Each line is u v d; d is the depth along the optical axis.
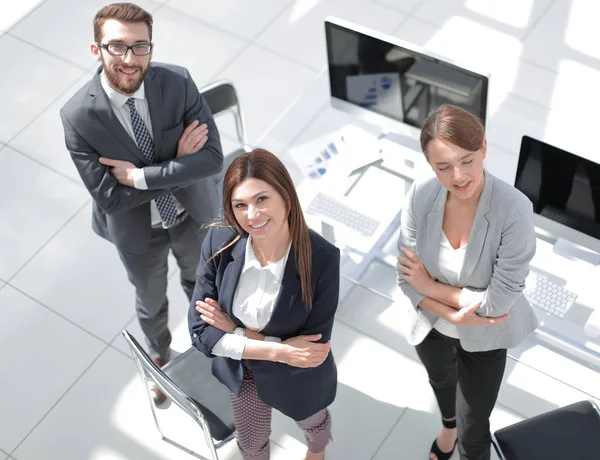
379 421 3.84
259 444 3.32
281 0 5.46
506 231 2.64
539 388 3.86
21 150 4.90
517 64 5.04
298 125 3.97
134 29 2.97
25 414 3.99
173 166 3.25
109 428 3.92
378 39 3.51
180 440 3.87
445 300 2.89
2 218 4.64
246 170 2.47
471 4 5.31
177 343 4.15
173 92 3.21
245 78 5.14
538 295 3.43
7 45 5.37
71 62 5.27
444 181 2.56
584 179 3.14
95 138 3.20
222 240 2.75
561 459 3.08
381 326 4.12
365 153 3.86
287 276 2.71
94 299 4.33
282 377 2.96
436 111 2.49
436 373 3.32
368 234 3.72
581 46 5.08
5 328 4.25
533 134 4.68
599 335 3.38
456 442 3.70
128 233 3.44
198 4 5.48
